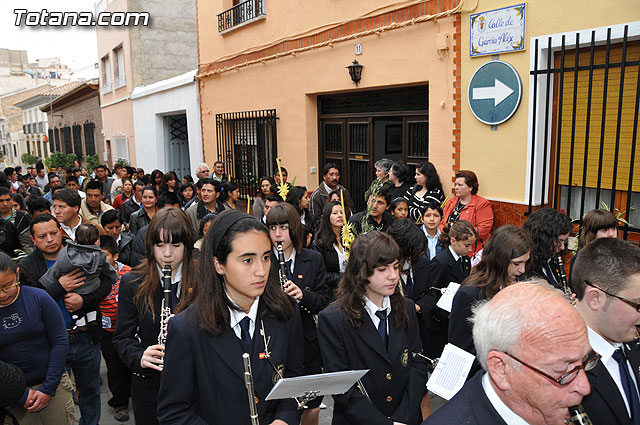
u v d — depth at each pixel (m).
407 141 7.55
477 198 5.79
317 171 9.30
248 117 10.59
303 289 3.79
